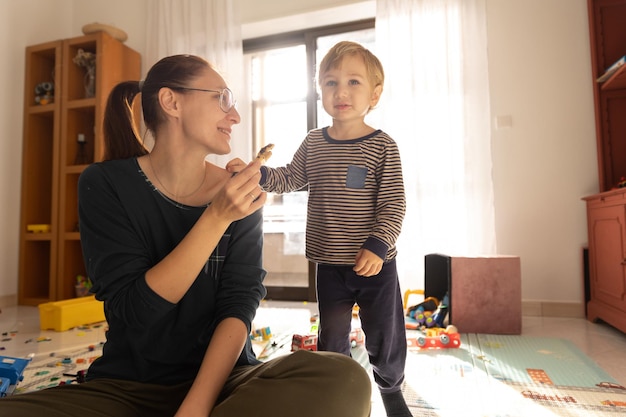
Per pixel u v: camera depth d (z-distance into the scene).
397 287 1.21
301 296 3.12
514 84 2.59
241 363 0.77
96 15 3.59
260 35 3.34
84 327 2.33
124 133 0.86
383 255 1.06
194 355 0.74
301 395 0.53
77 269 3.13
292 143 3.46
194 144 0.77
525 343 1.91
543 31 2.56
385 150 1.20
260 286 0.79
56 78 3.11
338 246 1.19
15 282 3.13
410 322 2.24
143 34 3.43
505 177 2.59
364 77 1.24
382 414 1.21
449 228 2.58
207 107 0.76
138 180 0.76
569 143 2.50
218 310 0.74
